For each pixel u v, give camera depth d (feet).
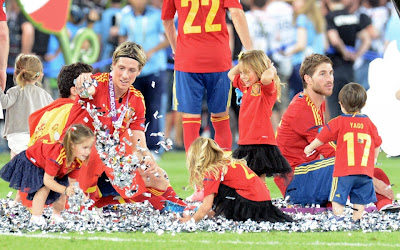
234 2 81.61
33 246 49.67
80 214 63.52
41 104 85.25
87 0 145.59
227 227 57.93
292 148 75.66
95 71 149.38
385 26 146.00
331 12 145.07
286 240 52.03
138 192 65.46
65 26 147.84
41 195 62.59
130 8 144.56
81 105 67.00
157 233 55.11
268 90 71.00
